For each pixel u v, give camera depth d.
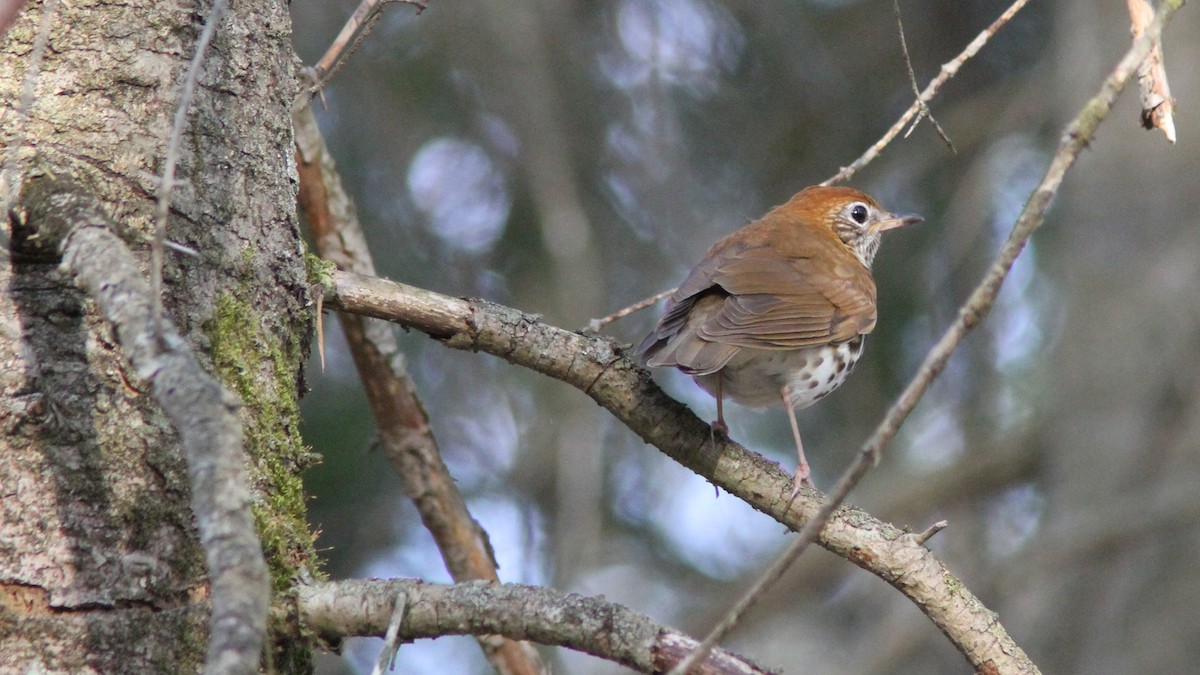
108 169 4.81
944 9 14.91
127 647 4.52
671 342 7.83
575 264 12.23
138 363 3.56
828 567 14.27
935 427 15.82
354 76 12.91
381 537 12.36
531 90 12.81
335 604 4.93
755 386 8.73
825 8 14.70
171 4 5.05
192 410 3.40
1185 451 13.02
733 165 14.22
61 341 4.61
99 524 4.57
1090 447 13.48
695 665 4.64
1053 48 14.34
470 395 13.11
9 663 4.37
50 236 4.23
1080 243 14.17
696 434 6.05
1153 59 6.03
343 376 12.35
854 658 14.40
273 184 5.32
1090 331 13.81
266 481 5.07
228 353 5.02
